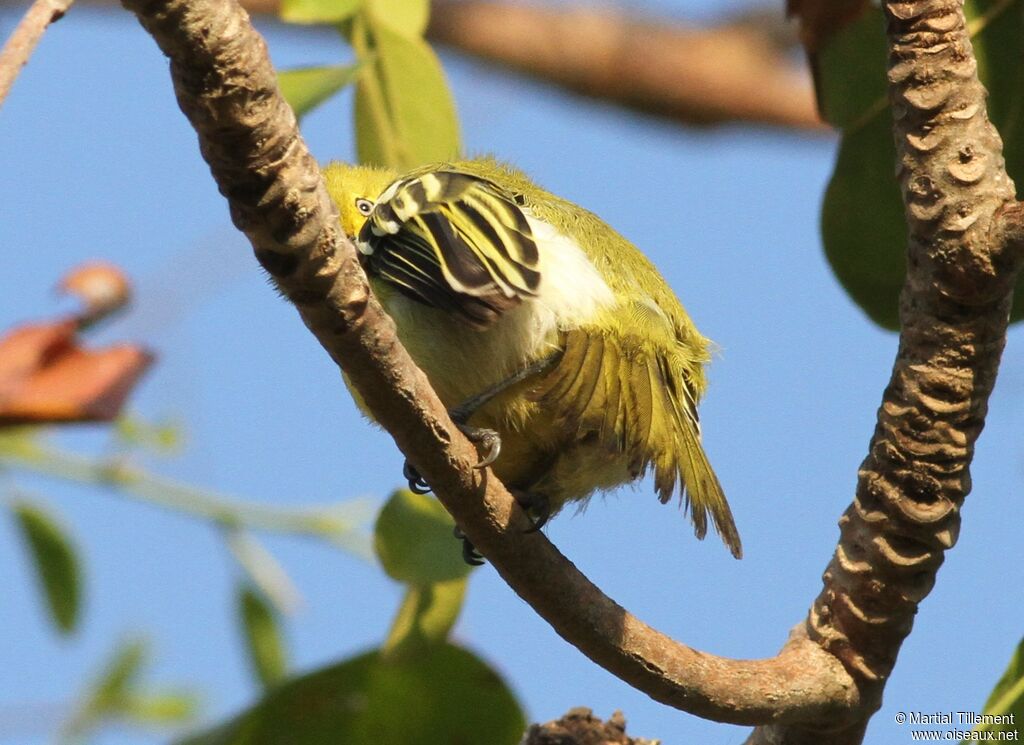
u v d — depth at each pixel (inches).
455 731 335.0
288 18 336.8
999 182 246.4
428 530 327.3
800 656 261.6
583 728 287.6
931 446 255.6
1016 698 265.3
